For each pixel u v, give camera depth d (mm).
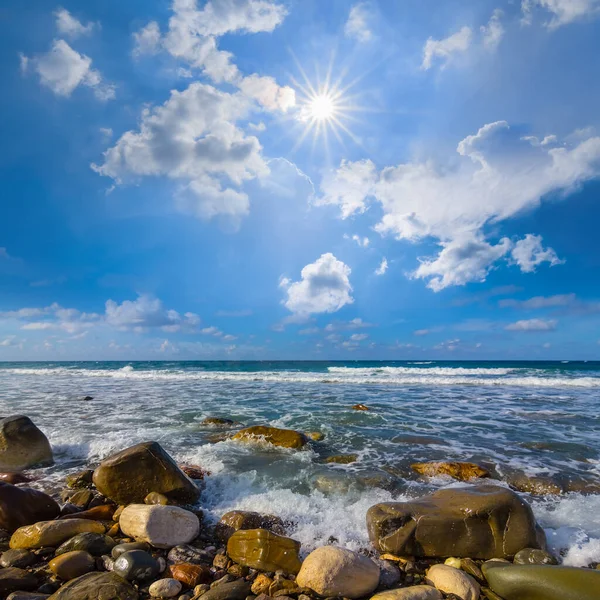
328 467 6758
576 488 5867
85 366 63531
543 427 10156
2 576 3359
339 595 3285
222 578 3562
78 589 3223
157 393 17375
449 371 36094
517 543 3863
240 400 15023
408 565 3791
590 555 3879
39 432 7039
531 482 6066
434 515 4047
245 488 5723
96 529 4363
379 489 5680
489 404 14180
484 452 7754
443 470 6469
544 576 3180
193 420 10758
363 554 3975
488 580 3514
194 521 4355
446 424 10508
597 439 8852
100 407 13094
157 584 3383
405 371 36969
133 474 5141
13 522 4367
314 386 20859
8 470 6430
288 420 10969
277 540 3844
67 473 6418
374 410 12695
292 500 5168
